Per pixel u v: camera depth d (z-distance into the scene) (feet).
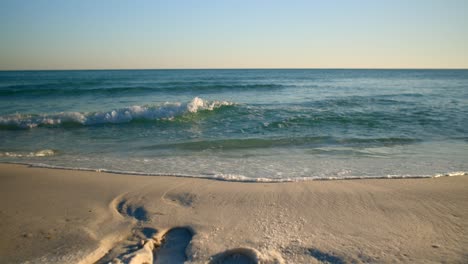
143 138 29.60
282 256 9.17
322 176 17.63
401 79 167.73
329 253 9.32
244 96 68.23
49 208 13.21
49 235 10.82
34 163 21.02
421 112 41.98
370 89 88.89
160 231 10.96
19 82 118.42
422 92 76.38
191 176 17.75
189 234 10.86
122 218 12.22
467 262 8.77
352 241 10.00
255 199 13.88
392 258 9.00
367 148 25.43
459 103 51.78
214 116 39.63
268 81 137.18
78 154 23.81
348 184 15.98
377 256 9.11
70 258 9.35
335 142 27.53
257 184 16.17
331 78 182.19
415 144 26.76
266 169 19.39
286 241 10.04
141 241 10.20
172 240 10.51
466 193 14.38
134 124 36.55
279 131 32.19
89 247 10.00
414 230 10.73
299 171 18.81
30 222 11.85
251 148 25.55
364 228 10.91
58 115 37.52
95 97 66.69
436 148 25.26
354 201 13.50
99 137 30.17
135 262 8.93
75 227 11.41
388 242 9.91
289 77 196.03
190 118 38.68
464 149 24.84
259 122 36.35
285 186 15.72
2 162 21.31
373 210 12.49
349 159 21.94
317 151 24.49
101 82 116.98
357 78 182.70
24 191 15.30
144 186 15.92
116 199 14.24
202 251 9.49
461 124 35.17
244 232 10.69
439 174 17.71
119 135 31.04
